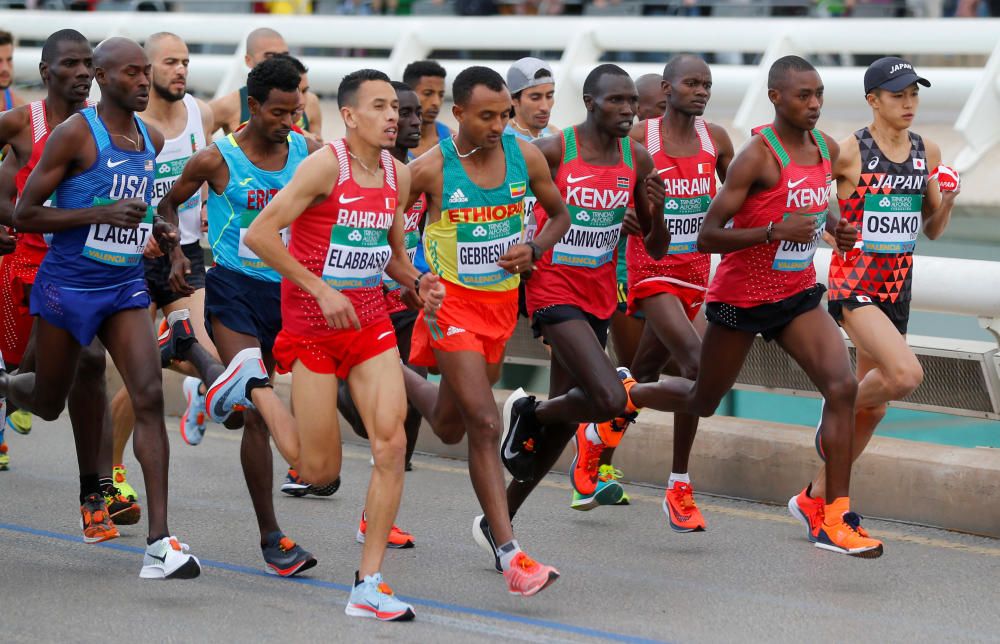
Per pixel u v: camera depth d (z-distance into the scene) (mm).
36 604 20562
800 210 22984
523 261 20922
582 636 19453
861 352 25688
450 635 19375
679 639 19359
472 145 21078
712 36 42562
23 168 23781
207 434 34281
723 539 24953
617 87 22328
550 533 25344
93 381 23656
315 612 20359
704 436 28234
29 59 57156
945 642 19375
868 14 46031
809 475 27016
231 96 32156
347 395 25172
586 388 22125
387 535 20234
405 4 55125
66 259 21953
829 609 20828
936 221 25625
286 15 51281
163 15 53812
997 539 25000
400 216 20594
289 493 28125
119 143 21812
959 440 33406
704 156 25906
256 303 23016
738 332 23469
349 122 19625
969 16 44781
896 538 25000
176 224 23250
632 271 25984
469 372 21078
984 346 26844
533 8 52375
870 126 24750
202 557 23562
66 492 28109
